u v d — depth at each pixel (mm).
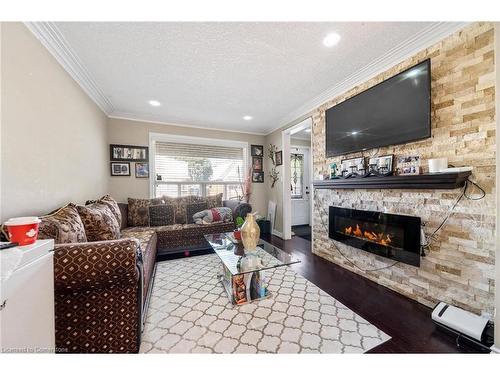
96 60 1989
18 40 1331
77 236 1395
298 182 5348
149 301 1854
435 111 1657
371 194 2207
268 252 2113
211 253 3176
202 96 2854
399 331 1443
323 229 2947
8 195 1239
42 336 821
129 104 3102
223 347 1314
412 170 1818
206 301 1858
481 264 1412
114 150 3434
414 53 1812
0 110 1191
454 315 1403
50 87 1692
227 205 3896
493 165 1356
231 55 1942
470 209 1461
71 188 2066
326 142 2771
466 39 1478
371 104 2143
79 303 1151
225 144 4402
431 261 1695
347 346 1311
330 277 2320
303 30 1627
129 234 2676
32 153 1460
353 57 1987
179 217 3455
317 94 2824
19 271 692
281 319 1595
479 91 1419
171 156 3961
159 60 2006
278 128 4223
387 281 2074
